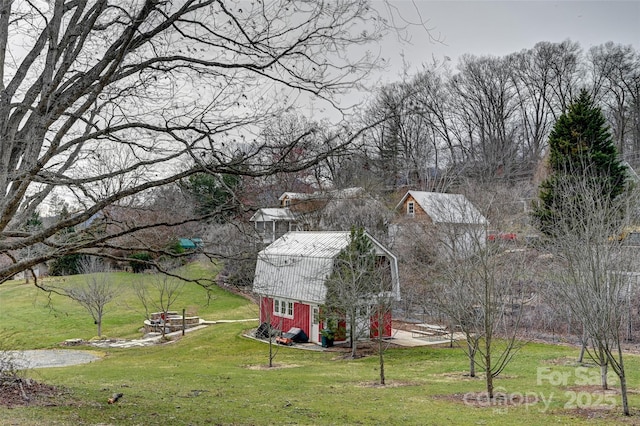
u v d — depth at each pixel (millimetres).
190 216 8039
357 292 20656
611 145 28906
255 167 7078
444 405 12125
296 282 24844
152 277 33031
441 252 21766
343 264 21250
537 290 18781
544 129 49938
